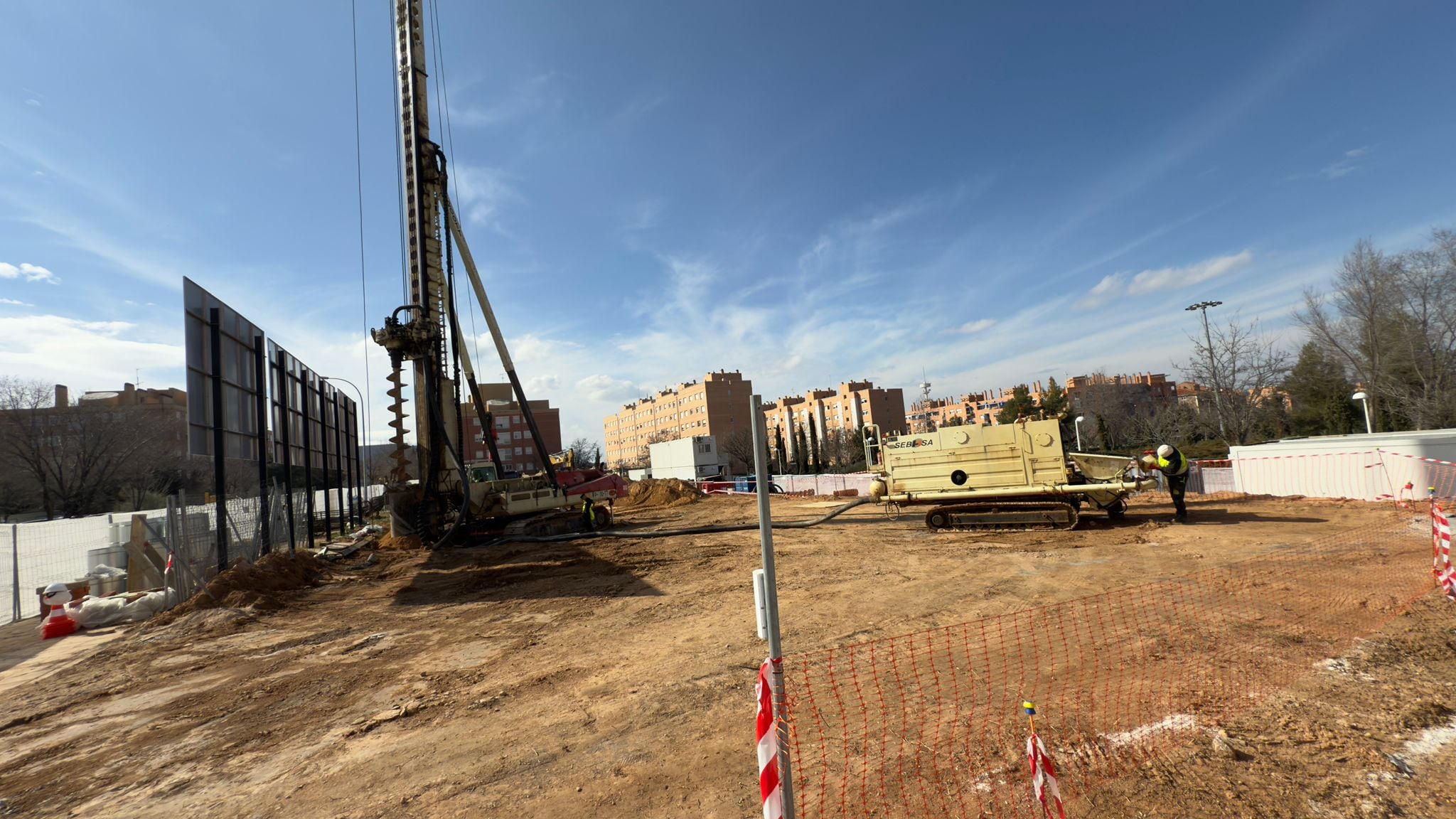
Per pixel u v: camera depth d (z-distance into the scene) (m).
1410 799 3.38
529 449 98.31
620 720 5.34
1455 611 6.36
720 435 100.31
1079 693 5.03
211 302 13.45
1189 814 3.32
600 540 17.27
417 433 17.81
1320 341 34.44
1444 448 13.74
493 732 5.31
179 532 11.66
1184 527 13.11
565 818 3.86
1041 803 2.93
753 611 8.77
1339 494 15.43
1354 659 5.34
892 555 12.50
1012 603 8.26
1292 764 3.78
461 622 9.41
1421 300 29.41
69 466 37.66
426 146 18.38
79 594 11.95
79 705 6.69
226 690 6.91
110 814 4.38
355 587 12.76
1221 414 38.06
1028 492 14.25
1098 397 55.25
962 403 101.88
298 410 20.02
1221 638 6.08
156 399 63.62
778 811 2.72
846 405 97.12
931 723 4.70
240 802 4.43
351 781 4.61
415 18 18.69
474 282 19.92
